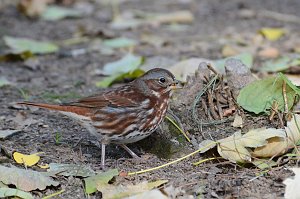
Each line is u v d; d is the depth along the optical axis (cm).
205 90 1109
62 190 921
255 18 2041
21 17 2088
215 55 1620
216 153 1005
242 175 935
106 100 1006
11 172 934
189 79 1154
